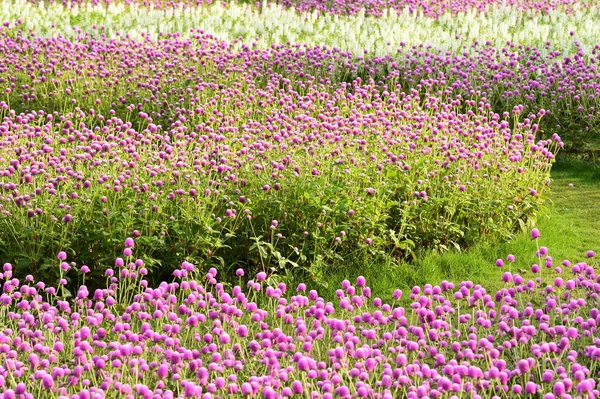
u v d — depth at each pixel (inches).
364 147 373.4
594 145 535.8
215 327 238.8
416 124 419.8
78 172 334.0
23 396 190.1
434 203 363.3
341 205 335.3
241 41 668.1
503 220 379.2
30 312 266.4
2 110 534.9
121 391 203.6
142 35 677.3
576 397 196.4
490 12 888.3
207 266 320.8
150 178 343.6
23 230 305.1
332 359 212.8
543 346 217.2
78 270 298.0
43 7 812.6
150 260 304.8
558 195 449.7
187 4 917.2
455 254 346.6
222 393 209.6
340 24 801.6
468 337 242.7
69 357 234.5
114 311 269.7
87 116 520.4
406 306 297.4
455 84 573.9
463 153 383.6
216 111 445.4
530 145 415.5
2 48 612.1
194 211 329.1
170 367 220.8
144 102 546.9
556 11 834.2
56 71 571.2
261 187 347.6
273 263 331.3
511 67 614.9
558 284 261.6
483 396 212.7
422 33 746.2
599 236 381.7
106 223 312.7
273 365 211.6
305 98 530.6
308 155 367.6
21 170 334.3
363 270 327.3
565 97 551.5
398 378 206.8
